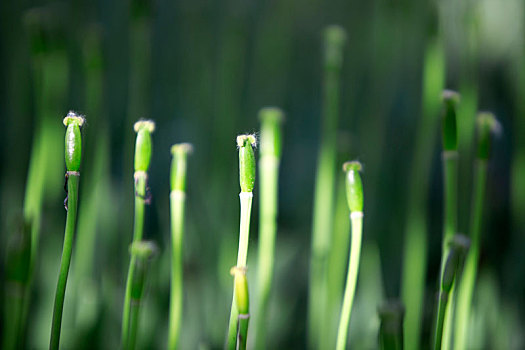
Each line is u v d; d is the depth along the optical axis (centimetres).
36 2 99
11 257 52
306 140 109
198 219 77
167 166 94
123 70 108
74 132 48
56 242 65
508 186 91
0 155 94
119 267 71
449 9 111
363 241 68
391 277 77
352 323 64
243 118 94
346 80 104
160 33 111
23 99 86
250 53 107
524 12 93
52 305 61
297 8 116
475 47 65
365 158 80
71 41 102
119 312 64
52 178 66
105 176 68
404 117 100
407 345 61
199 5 96
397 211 81
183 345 63
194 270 65
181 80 100
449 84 110
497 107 102
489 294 63
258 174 73
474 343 60
